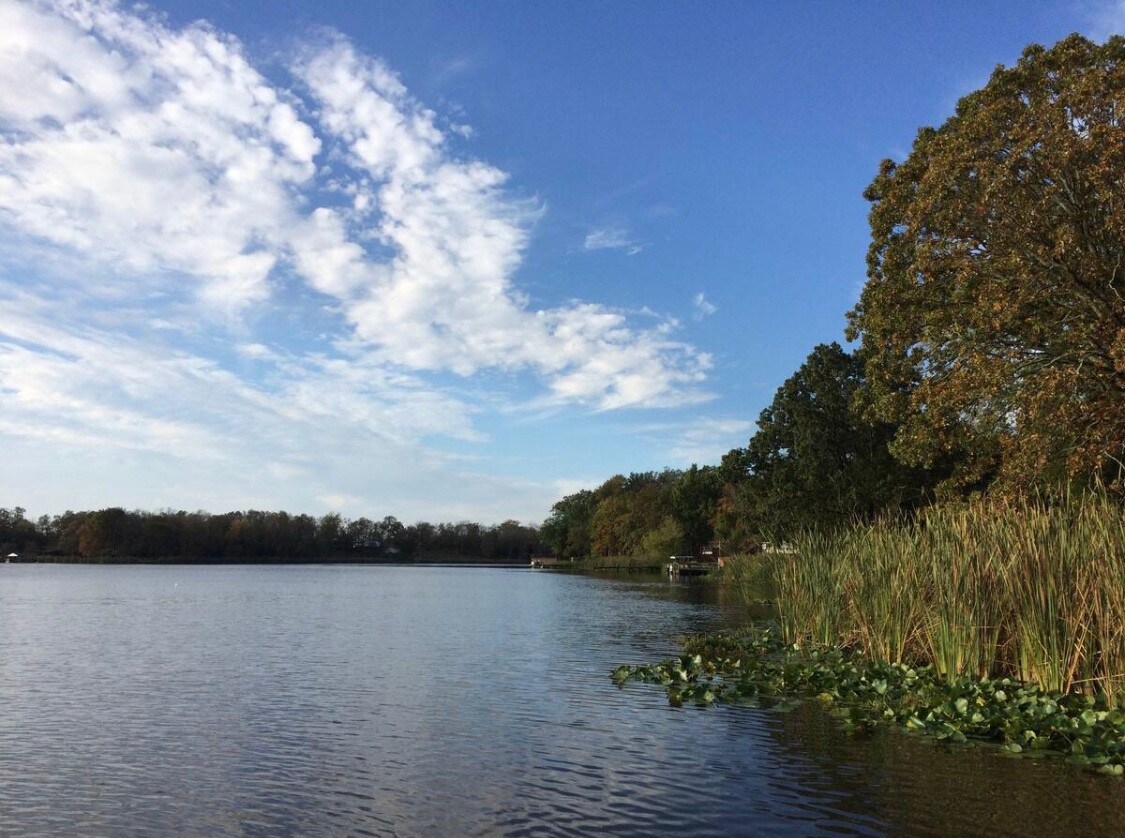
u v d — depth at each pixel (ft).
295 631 89.61
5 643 77.71
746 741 36.35
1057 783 29.43
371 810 27.96
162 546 427.74
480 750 35.68
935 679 44.01
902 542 53.88
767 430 168.86
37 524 443.73
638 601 140.97
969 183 60.95
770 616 99.45
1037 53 67.21
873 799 28.07
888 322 76.18
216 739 38.22
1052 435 58.03
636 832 25.58
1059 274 58.85
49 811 28.22
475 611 120.26
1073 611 38.63
